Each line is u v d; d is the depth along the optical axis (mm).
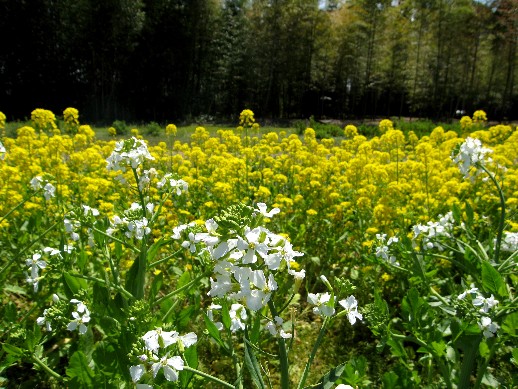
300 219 5164
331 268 4645
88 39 34000
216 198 5367
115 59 35344
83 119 33500
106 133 21031
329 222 4836
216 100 41500
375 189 5141
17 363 3070
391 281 4039
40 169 5258
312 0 40406
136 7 34094
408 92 43875
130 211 2561
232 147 7992
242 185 6105
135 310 2154
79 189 5242
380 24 41062
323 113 47125
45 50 34562
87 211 2590
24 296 3961
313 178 5551
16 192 4535
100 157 6367
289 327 3221
